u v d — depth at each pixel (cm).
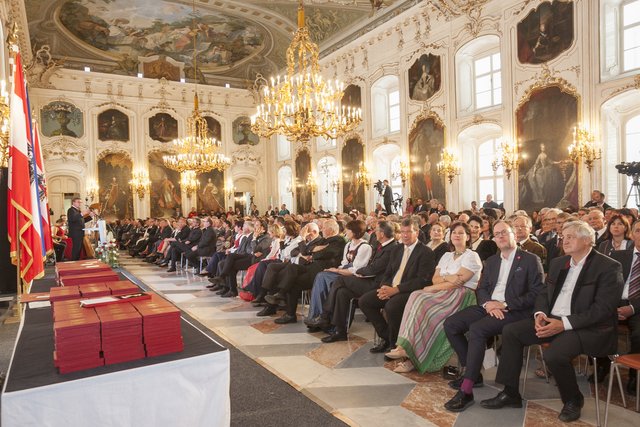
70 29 2322
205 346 296
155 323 277
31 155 610
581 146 1259
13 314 673
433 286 495
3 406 226
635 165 1069
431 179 1725
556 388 434
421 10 1719
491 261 462
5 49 1379
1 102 678
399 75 1855
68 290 381
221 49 2661
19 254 582
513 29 1437
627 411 378
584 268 387
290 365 502
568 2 1296
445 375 464
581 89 1273
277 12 2178
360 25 2028
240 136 2873
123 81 2577
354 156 2114
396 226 692
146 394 260
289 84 953
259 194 2928
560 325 374
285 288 672
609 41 1254
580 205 1277
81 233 1298
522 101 1418
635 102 1239
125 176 2586
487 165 1645
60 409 238
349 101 2125
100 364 262
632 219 536
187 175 2677
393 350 504
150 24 2361
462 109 1638
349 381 456
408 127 1820
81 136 2488
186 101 2736
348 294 586
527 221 604
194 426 274
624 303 454
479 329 410
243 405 400
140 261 1564
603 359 441
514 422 365
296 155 2584
